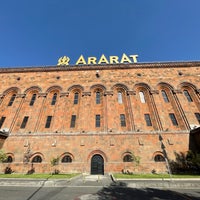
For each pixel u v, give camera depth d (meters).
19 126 25.08
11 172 21.02
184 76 28.64
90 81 29.20
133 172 20.72
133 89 28.03
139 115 25.31
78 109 26.77
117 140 23.05
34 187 12.52
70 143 23.05
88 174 20.78
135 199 9.36
